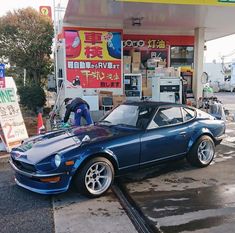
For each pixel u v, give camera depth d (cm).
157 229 382
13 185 545
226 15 1068
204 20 1159
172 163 663
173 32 1398
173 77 1202
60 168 451
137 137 531
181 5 914
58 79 1366
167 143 570
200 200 469
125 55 1362
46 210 443
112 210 440
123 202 468
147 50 1382
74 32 1152
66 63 1155
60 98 1305
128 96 1268
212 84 3622
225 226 387
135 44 1366
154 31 1375
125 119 588
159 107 588
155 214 423
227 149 786
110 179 495
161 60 1395
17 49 1930
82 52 1166
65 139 515
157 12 1014
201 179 564
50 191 454
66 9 958
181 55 1423
